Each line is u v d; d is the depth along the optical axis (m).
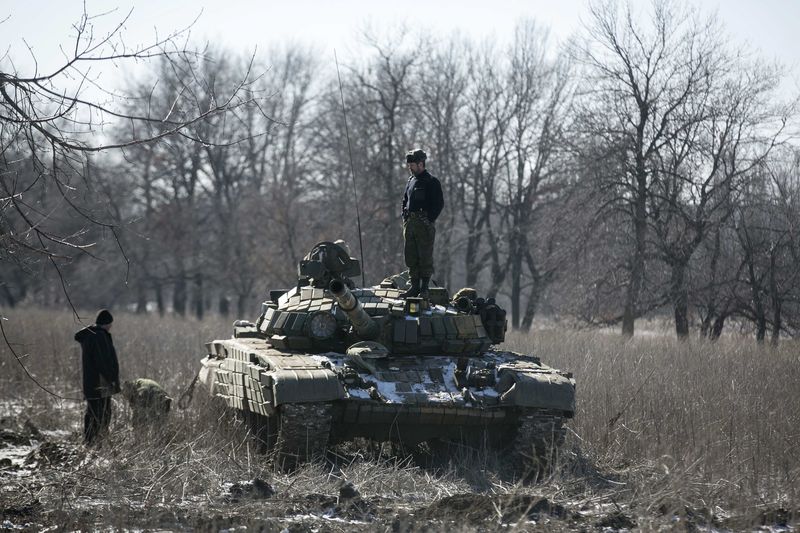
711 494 28.84
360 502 27.95
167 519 25.86
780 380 45.38
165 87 85.12
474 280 119.81
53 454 35.41
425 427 34.97
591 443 36.41
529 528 25.02
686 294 80.44
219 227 160.75
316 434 32.84
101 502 28.64
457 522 25.73
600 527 25.77
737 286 80.06
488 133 118.69
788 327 82.88
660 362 51.09
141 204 152.50
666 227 83.19
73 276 158.62
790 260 78.81
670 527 24.69
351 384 34.06
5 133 25.48
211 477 31.02
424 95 112.31
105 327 39.53
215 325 93.25
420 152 39.12
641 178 84.62
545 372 35.28
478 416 34.19
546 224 92.69
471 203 122.56
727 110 83.00
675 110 86.38
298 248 124.44
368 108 110.75
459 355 38.19
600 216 85.50
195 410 40.53
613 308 85.12
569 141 92.44
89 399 38.50
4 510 26.95
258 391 34.50
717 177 84.62
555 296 94.81
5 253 26.16
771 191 81.69
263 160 159.50
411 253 38.97
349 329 37.22
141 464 32.00
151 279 156.38
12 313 119.38
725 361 51.88
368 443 39.25
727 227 81.06
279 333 38.12
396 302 38.22
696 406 38.84
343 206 113.75
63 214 64.75
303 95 158.75
